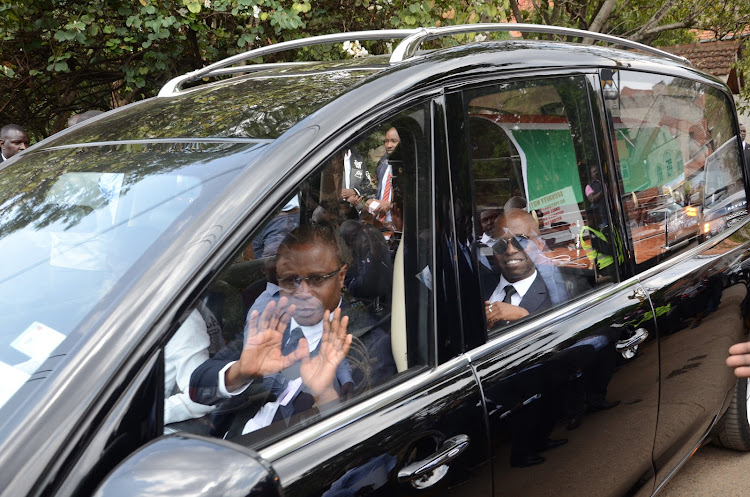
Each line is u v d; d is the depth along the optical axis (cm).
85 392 110
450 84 175
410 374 160
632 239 236
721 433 357
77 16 571
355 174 155
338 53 668
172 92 224
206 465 100
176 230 132
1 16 552
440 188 168
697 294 260
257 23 615
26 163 191
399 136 163
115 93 759
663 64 275
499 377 171
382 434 145
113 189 156
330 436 139
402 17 644
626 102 241
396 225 165
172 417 121
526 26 237
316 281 149
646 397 229
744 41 1686
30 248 150
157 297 121
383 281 163
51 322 127
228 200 134
